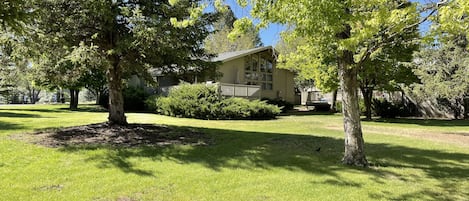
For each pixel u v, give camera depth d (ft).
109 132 27.66
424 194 14.80
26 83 99.86
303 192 14.80
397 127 44.42
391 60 51.80
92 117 46.19
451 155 23.53
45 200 13.20
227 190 14.93
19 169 16.98
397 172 18.48
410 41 17.87
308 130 38.34
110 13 23.97
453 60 55.98
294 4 15.56
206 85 54.19
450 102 64.85
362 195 14.55
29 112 53.36
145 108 69.00
